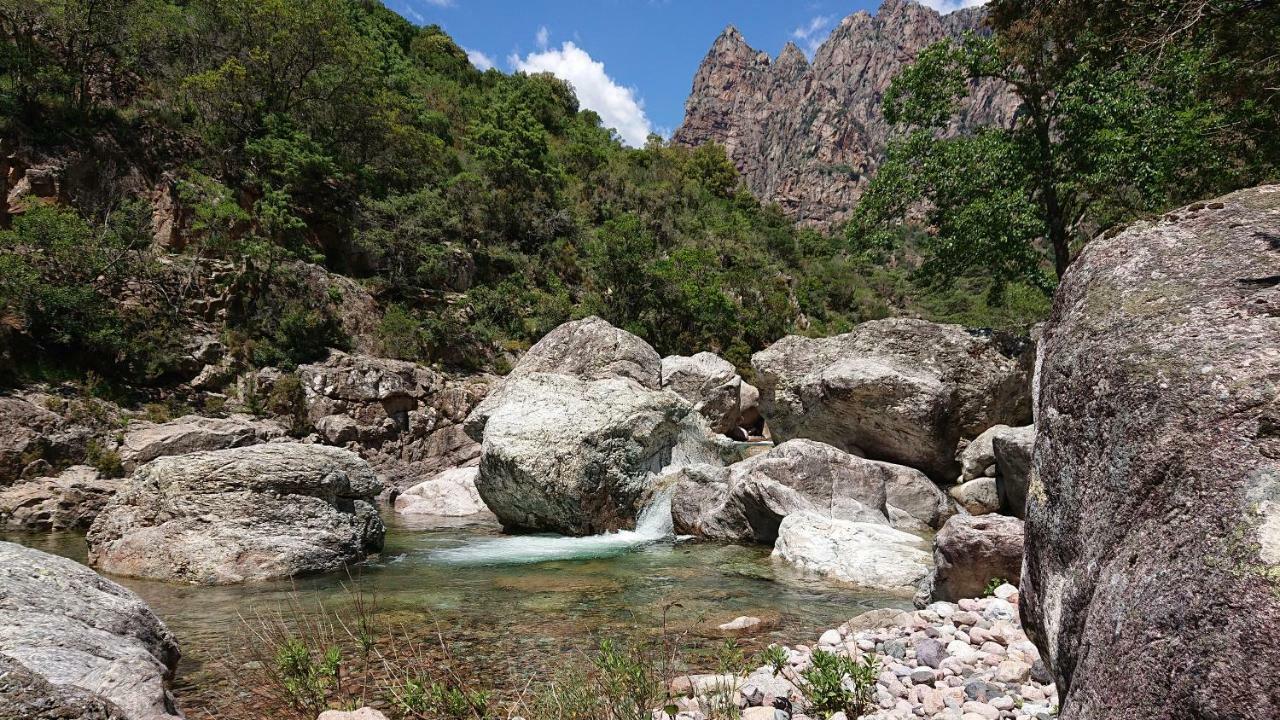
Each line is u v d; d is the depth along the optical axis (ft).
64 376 71.51
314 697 14.87
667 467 46.11
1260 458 6.99
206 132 105.91
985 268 67.77
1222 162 48.11
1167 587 6.97
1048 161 58.85
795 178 648.38
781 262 219.20
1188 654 6.44
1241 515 6.68
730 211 241.35
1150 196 54.03
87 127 93.45
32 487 49.65
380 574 32.12
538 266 142.41
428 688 13.99
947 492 47.11
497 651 20.18
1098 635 7.79
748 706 14.39
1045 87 57.36
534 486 41.83
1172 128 51.96
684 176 258.16
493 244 143.13
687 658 19.16
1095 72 53.06
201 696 16.87
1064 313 12.12
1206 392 7.98
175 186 96.17
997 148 59.77
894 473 42.39
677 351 133.39
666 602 26.09
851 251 69.72
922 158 64.54
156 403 74.69
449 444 88.12
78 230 78.02
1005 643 17.16
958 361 50.49
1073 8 31.37
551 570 32.60
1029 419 52.34
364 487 38.29
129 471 57.88
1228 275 9.98
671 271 137.39
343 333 96.68
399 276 115.96
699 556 35.40
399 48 220.02
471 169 159.84
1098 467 9.17
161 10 119.85
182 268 87.61
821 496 38.88
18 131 86.58
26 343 70.74
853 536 32.53
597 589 28.45
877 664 16.05
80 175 89.92
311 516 34.27
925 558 30.14
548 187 163.63
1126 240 12.10
